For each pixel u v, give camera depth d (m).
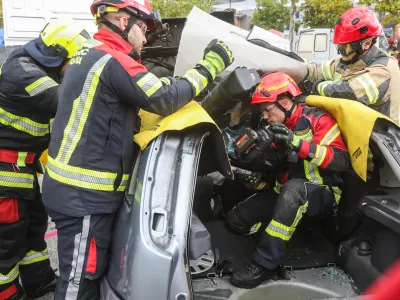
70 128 2.02
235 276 2.56
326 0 17.44
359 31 2.98
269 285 2.58
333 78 3.32
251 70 2.26
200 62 2.16
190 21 2.99
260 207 2.98
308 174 2.66
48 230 4.15
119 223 2.06
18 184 2.64
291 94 2.56
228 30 3.04
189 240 1.94
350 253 2.65
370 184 2.62
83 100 1.99
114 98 2.00
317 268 2.75
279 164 2.82
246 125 2.92
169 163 1.98
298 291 2.54
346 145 2.49
